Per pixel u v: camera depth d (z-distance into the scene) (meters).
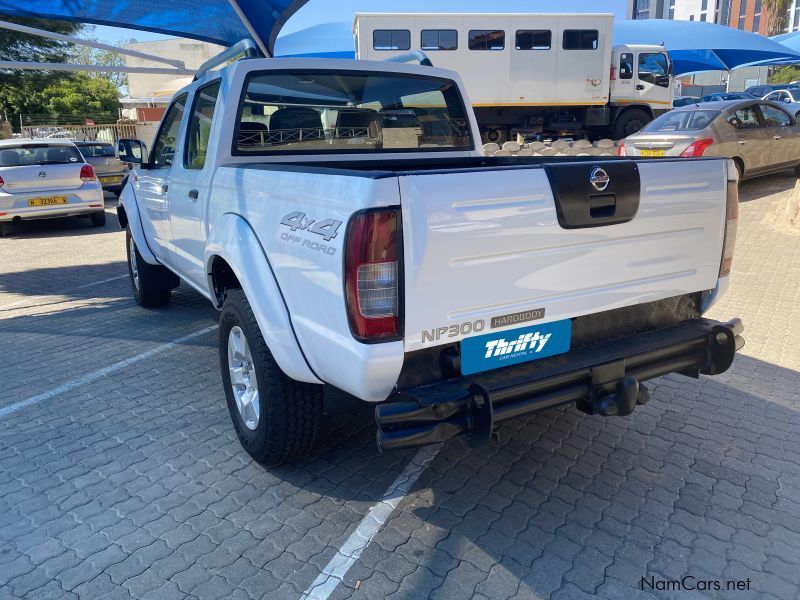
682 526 2.81
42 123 34.16
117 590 2.46
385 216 2.26
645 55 18.34
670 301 3.15
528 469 3.29
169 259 5.00
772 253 7.95
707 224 3.05
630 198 2.73
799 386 4.29
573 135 19.42
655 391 4.23
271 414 3.02
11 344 5.38
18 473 3.31
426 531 2.79
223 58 4.44
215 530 2.82
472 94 17.69
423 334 2.39
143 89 38.97
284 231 2.77
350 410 3.98
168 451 3.52
